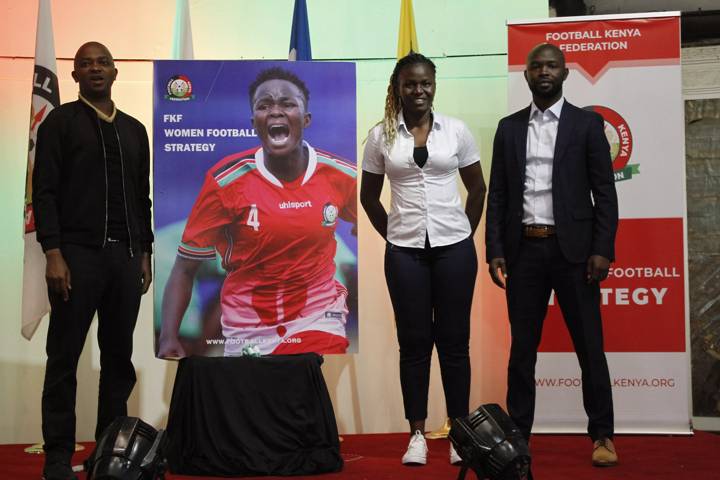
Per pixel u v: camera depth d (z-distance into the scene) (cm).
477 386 479
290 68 383
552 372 444
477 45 495
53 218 329
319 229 381
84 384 466
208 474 349
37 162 334
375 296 482
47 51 430
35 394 468
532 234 363
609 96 440
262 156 381
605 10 556
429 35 496
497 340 480
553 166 362
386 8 498
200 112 380
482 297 482
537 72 365
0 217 473
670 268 437
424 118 368
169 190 379
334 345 379
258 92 382
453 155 363
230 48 497
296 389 357
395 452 400
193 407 354
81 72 345
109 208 339
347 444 428
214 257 378
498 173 375
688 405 436
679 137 438
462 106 493
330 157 383
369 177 378
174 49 464
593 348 359
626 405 438
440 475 335
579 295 359
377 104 494
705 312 527
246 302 378
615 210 360
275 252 379
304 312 379
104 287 338
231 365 357
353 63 385
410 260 363
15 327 469
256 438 352
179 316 376
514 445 238
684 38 541
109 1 491
